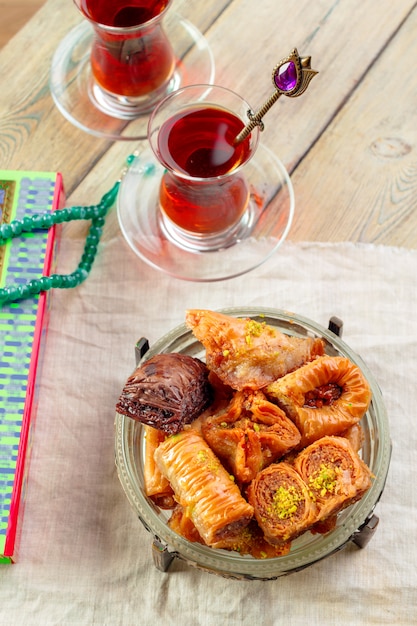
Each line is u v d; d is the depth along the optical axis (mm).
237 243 816
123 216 822
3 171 817
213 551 680
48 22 881
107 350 798
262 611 732
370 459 701
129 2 811
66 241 827
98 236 816
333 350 729
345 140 847
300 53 870
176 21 877
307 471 673
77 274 801
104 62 822
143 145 848
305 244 821
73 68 865
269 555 679
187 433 681
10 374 762
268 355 694
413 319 802
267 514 666
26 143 847
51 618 731
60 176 820
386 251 818
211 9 884
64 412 782
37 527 753
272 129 850
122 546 748
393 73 863
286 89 704
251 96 859
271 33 876
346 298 809
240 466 672
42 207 810
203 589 736
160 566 727
